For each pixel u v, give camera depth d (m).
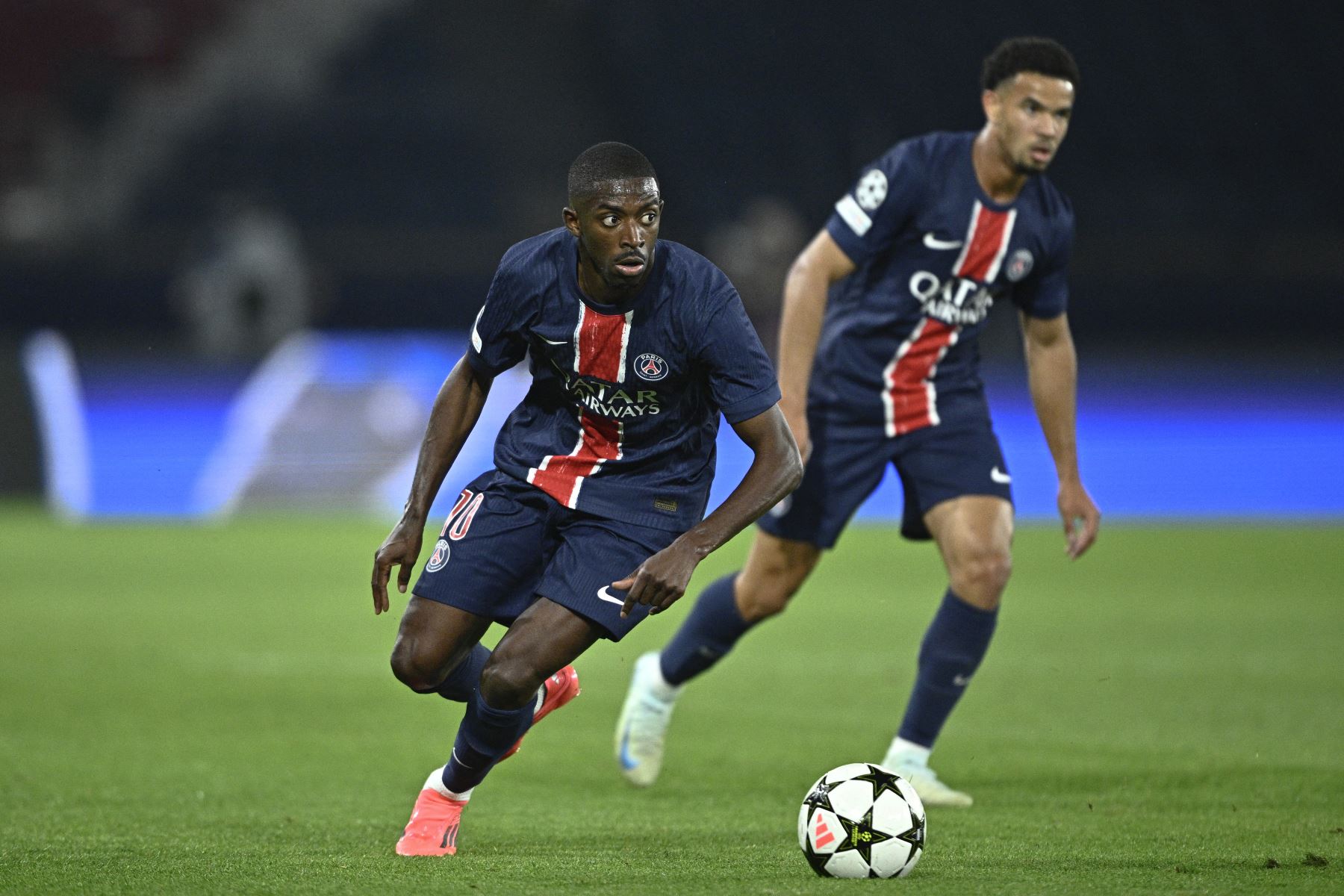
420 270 72.25
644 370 13.84
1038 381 19.83
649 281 13.62
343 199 90.81
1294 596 41.22
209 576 44.94
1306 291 73.38
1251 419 65.06
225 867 13.54
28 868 13.54
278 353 64.12
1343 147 90.25
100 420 61.97
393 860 13.94
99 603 39.34
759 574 19.56
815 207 89.94
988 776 19.73
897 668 30.70
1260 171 89.88
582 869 13.41
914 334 19.19
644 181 12.80
